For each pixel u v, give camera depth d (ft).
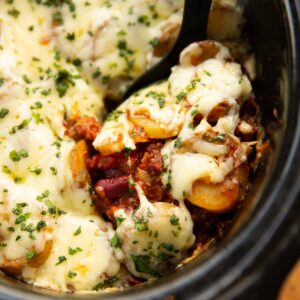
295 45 0.70
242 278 0.59
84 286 0.75
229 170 0.74
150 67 0.88
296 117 0.66
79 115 0.87
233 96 0.79
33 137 0.82
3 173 0.81
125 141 0.78
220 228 0.75
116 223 0.78
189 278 0.60
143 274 0.76
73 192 0.79
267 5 0.77
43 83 0.88
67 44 0.89
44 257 0.77
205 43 0.83
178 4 0.88
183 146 0.76
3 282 0.70
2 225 0.78
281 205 0.61
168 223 0.73
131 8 0.88
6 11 0.90
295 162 0.63
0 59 0.87
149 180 0.78
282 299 0.82
